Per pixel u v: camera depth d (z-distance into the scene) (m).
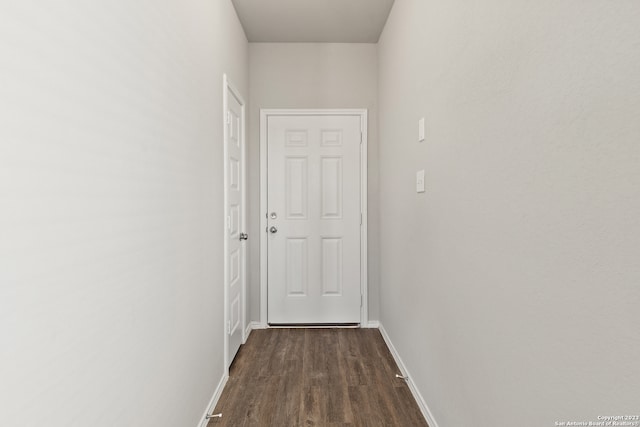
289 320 3.17
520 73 0.95
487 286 1.14
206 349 1.77
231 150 2.41
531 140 0.90
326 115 3.16
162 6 1.26
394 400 1.94
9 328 0.62
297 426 1.71
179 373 1.41
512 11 0.98
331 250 3.17
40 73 0.69
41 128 0.70
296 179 3.16
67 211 0.77
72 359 0.78
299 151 3.15
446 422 1.50
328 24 2.84
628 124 0.62
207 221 1.79
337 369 2.31
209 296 1.83
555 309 0.82
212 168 1.90
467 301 1.29
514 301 0.98
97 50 0.88
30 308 0.67
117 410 0.96
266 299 3.16
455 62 1.39
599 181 0.69
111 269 0.94
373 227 3.17
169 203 1.32
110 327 0.93
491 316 1.12
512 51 0.99
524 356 0.94
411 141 2.04
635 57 0.61
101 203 0.89
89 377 0.84
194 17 1.61
